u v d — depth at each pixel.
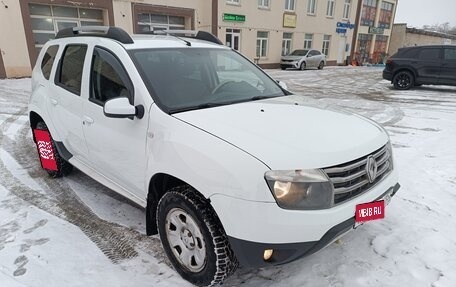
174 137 2.28
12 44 14.02
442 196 3.70
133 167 2.66
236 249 2.02
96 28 3.30
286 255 2.00
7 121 7.00
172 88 2.73
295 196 1.94
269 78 3.70
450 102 9.95
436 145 5.56
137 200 2.78
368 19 33.28
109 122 2.82
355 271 2.52
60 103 3.55
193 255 2.32
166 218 2.42
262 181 1.92
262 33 23.61
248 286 2.38
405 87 12.77
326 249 2.77
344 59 31.94
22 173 4.36
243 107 2.71
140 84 2.62
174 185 2.51
